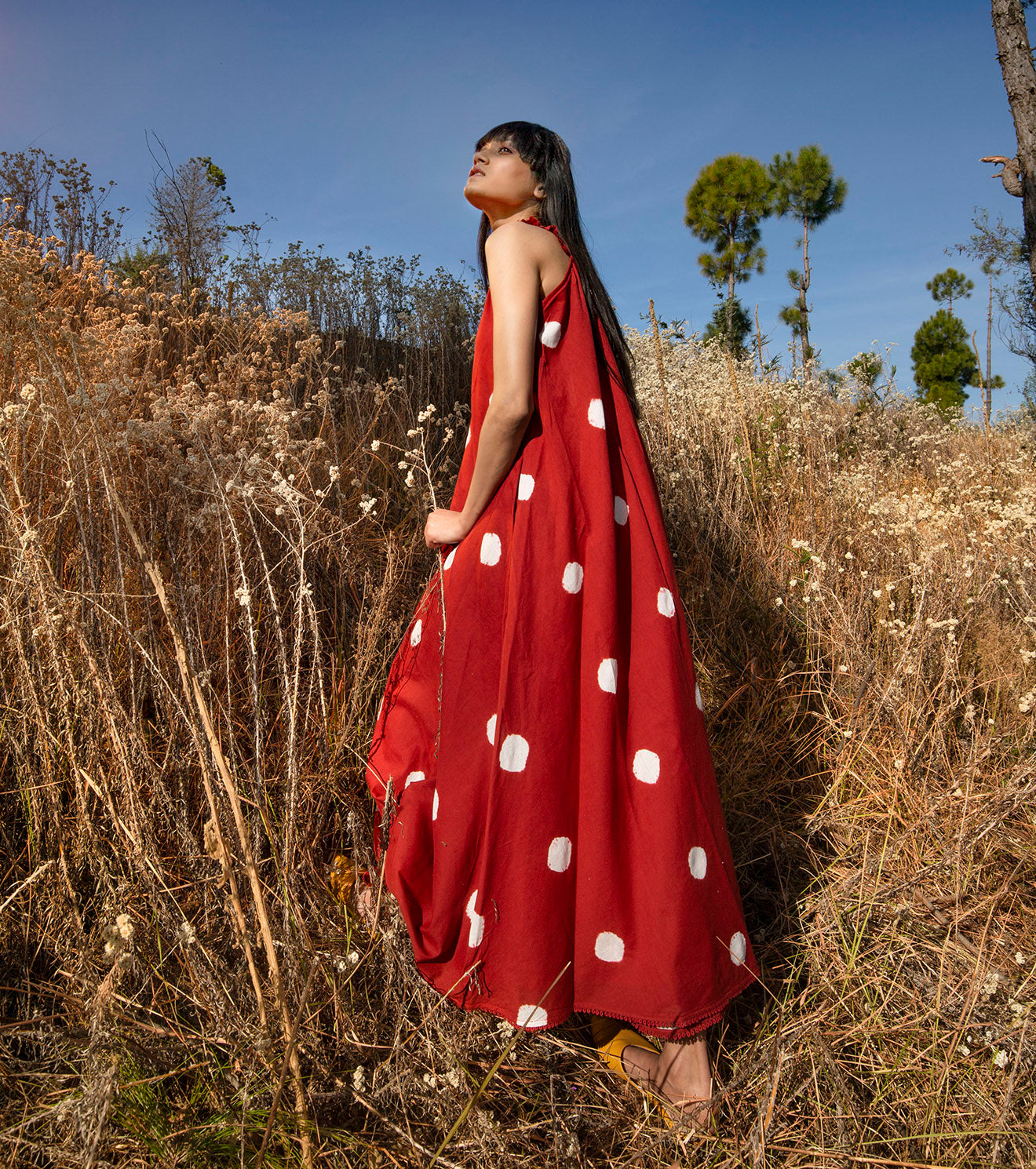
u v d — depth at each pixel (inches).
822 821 84.0
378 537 104.0
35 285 79.7
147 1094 45.9
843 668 97.2
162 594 47.6
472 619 57.6
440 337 176.1
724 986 53.8
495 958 53.6
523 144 60.1
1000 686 102.0
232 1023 50.8
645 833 53.7
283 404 94.3
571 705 54.6
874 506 128.6
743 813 83.7
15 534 59.3
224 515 72.5
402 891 57.0
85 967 51.4
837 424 205.8
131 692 63.3
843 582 122.0
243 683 72.6
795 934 70.6
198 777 64.9
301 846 62.8
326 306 173.5
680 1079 54.9
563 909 53.4
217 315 130.6
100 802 60.0
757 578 118.6
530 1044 57.7
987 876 77.4
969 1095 55.7
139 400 85.9
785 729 97.0
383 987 59.9
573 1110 53.4
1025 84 187.0
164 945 56.3
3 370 77.3
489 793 54.0
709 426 164.6
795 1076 56.8
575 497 56.2
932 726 92.6
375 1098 50.9
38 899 55.9
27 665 57.0
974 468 189.6
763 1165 50.3
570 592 55.1
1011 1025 60.6
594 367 58.5
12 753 62.5
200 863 58.1
